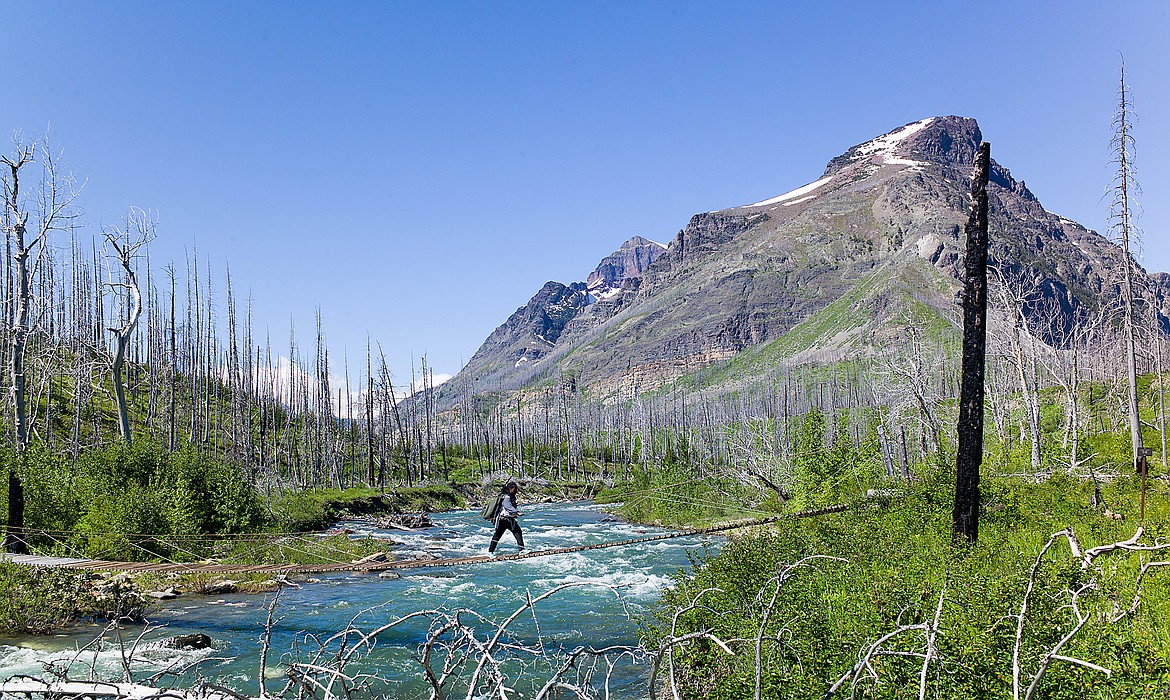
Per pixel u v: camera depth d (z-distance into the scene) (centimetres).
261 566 2383
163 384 8200
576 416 18462
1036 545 1795
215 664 1698
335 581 2955
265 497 4962
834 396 15775
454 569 3256
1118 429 5806
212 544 3369
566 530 5400
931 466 2931
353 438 10406
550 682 717
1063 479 3250
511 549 4125
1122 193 4259
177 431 7525
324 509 6006
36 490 3198
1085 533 1928
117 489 3481
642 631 1605
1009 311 5053
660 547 3953
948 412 4681
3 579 2041
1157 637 1015
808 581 1517
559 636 2028
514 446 14912
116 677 1497
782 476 5219
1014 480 3331
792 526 2284
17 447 3472
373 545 4119
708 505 5516
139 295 4497
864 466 4950
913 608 1079
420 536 5006
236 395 8481
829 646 1104
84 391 6266
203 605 2466
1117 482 3241
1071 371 4972
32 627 1942
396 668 1714
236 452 7144
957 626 984
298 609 2405
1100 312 5809
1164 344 6247
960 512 1962
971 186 2030
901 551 1828
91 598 2188
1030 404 4706
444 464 11706
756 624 1272
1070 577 1218
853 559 1711
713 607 1458
